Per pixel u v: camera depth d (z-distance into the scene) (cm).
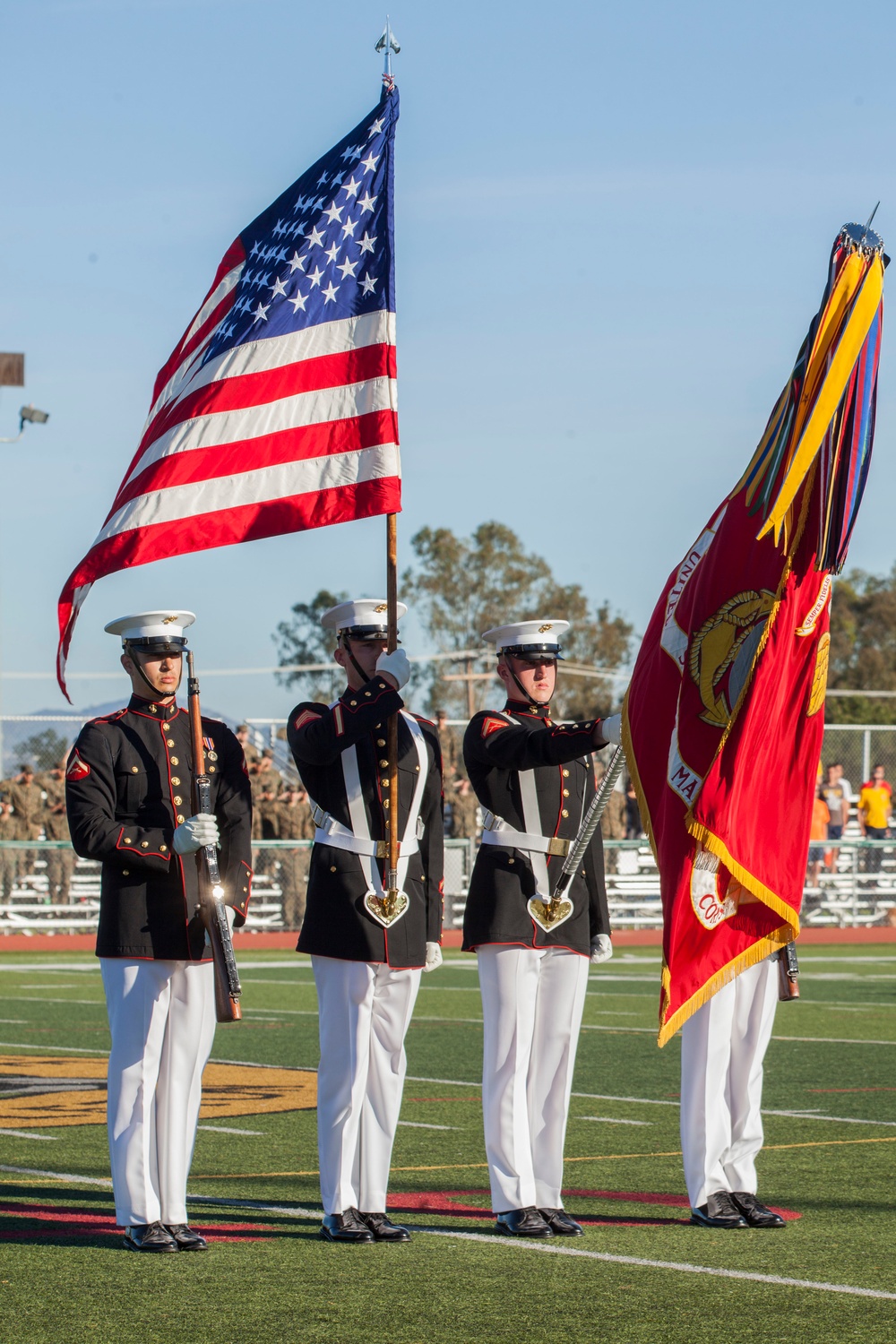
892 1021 1972
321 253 1007
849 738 3931
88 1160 1079
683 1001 902
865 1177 1049
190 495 979
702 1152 916
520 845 920
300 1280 781
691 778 916
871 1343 679
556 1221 891
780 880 916
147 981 856
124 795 866
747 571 926
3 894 3177
